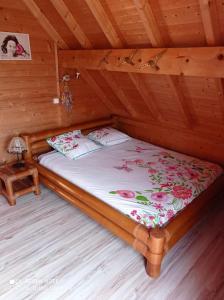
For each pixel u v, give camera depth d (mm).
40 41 3176
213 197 2729
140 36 2383
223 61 1831
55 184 2955
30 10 2957
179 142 3643
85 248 2295
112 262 2145
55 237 2424
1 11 2734
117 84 3414
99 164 3055
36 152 3451
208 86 2471
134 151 3498
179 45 2234
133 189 2461
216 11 1717
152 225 2035
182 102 2926
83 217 2732
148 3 1961
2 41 2828
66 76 3527
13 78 3031
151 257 1927
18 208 2867
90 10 2426
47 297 1824
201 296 1845
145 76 2848
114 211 2195
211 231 2535
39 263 2117
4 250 2248
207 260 2174
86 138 3609
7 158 3244
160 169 2920
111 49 2631
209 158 3361
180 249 2295
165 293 1864
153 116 3717
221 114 2844
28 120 3342
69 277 1992
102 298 1817
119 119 4375
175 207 2219
